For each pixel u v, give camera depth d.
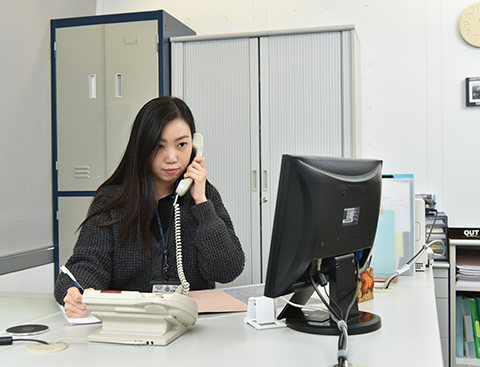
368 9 2.96
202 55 2.74
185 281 1.35
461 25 2.81
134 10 3.32
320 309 1.04
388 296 1.42
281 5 3.09
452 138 2.86
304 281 1.05
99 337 0.97
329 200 0.98
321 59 2.61
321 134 2.61
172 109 1.38
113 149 2.77
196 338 0.99
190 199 1.52
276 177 2.66
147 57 2.72
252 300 1.11
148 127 1.35
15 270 2.65
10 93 2.64
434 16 2.87
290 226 0.94
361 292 1.33
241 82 2.70
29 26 2.78
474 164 2.83
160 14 2.70
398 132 2.92
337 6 3.00
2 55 2.58
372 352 0.89
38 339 0.99
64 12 3.08
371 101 2.95
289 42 2.64
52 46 2.88
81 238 1.40
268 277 0.98
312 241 0.97
